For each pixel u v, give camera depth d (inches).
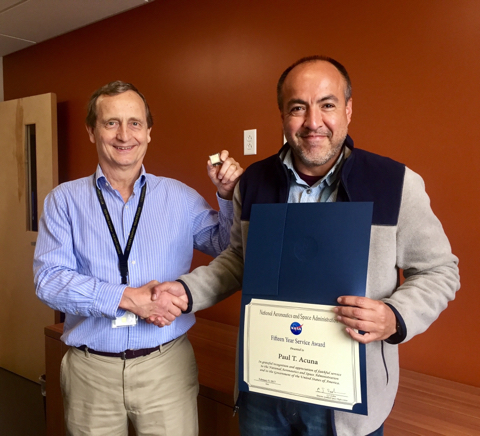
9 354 120.8
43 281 45.9
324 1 67.2
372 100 63.5
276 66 73.5
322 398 32.3
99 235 47.9
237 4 77.9
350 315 31.0
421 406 51.6
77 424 47.7
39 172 108.1
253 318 35.2
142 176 50.2
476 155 55.4
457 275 36.9
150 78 93.4
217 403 56.9
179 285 42.9
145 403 46.4
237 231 45.4
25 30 107.3
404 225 35.6
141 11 93.4
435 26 57.4
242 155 79.4
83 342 46.5
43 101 106.0
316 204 34.8
